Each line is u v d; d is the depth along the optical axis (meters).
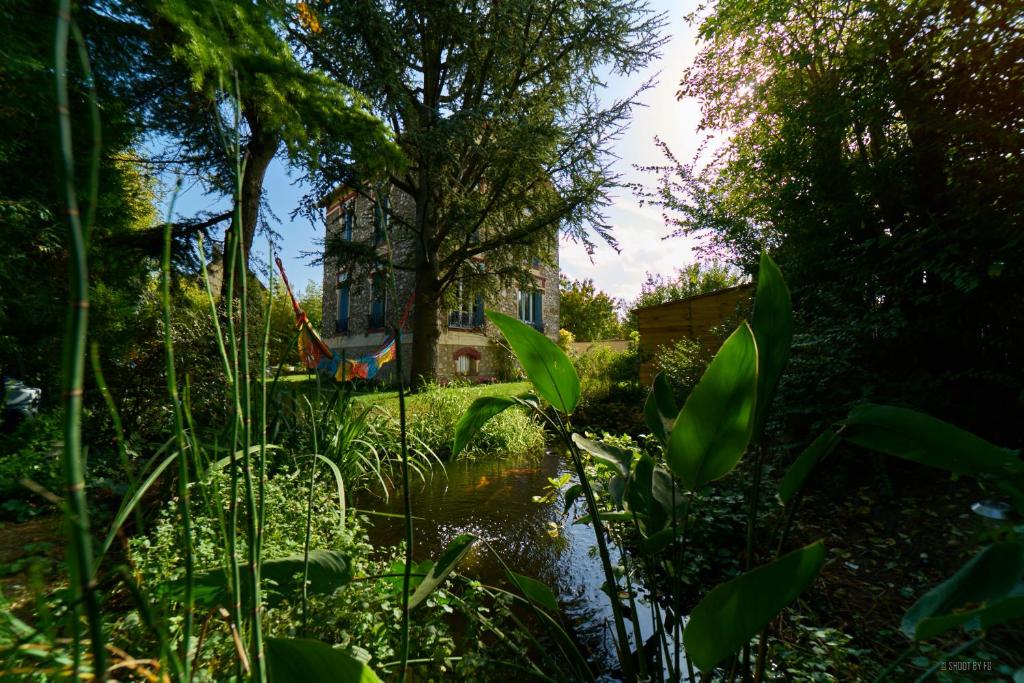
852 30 3.76
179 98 4.98
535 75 9.65
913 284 3.41
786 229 4.34
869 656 1.93
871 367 3.73
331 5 6.56
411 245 12.87
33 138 3.17
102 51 3.50
